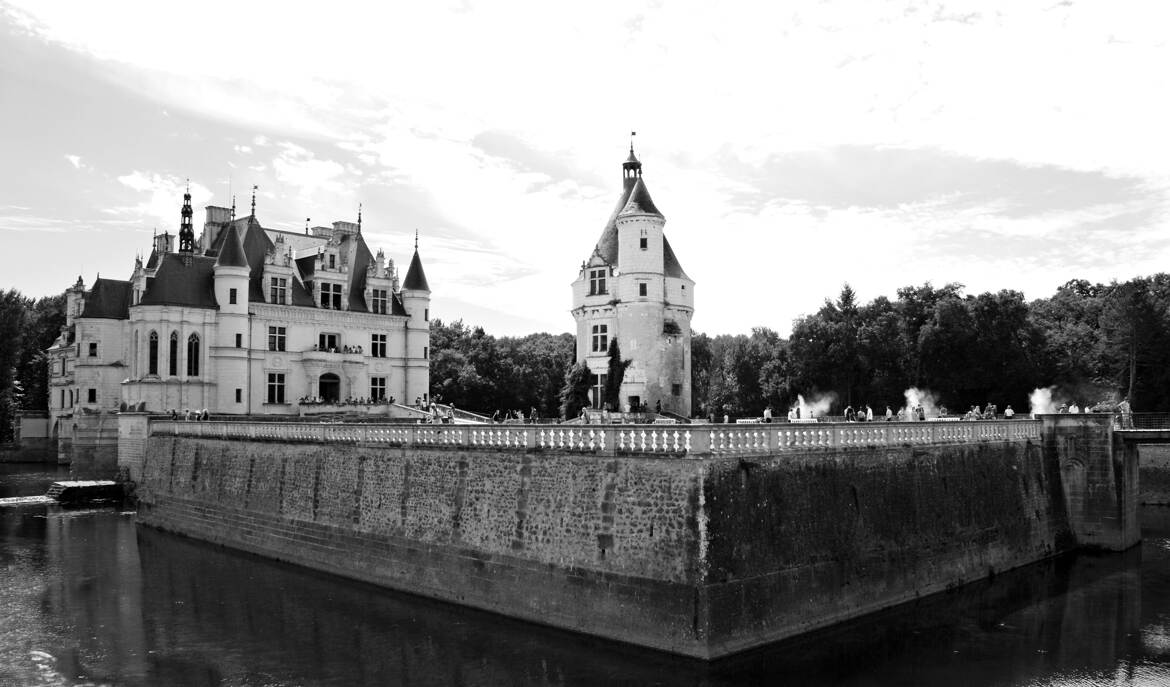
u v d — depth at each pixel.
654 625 28.97
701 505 28.05
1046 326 94.69
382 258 87.75
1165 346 79.62
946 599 38.56
